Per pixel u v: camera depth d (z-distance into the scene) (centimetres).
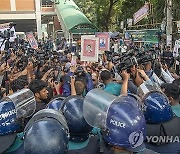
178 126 287
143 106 285
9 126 249
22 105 261
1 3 3828
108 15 2997
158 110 280
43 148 200
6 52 988
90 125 239
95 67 862
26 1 3869
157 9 2441
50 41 2506
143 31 1811
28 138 204
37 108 383
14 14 3869
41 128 207
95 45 782
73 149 259
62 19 2525
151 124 285
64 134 211
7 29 1036
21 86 492
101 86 679
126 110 216
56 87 650
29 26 4631
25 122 269
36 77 771
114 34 2080
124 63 478
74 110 252
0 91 587
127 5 3186
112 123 215
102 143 259
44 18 4769
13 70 822
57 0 3466
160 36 1691
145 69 588
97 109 223
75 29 2250
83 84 492
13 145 255
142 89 301
